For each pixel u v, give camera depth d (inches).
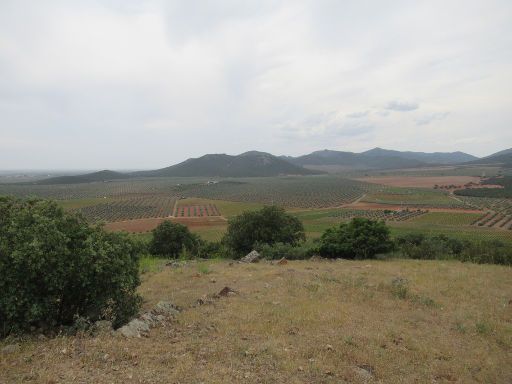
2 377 240.8
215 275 660.1
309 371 280.1
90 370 255.1
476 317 456.4
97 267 333.1
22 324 321.7
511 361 345.4
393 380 285.1
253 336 341.4
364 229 1057.5
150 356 284.4
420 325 418.9
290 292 514.6
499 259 991.6
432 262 912.9
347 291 537.3
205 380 250.8
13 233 324.2
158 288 561.3
